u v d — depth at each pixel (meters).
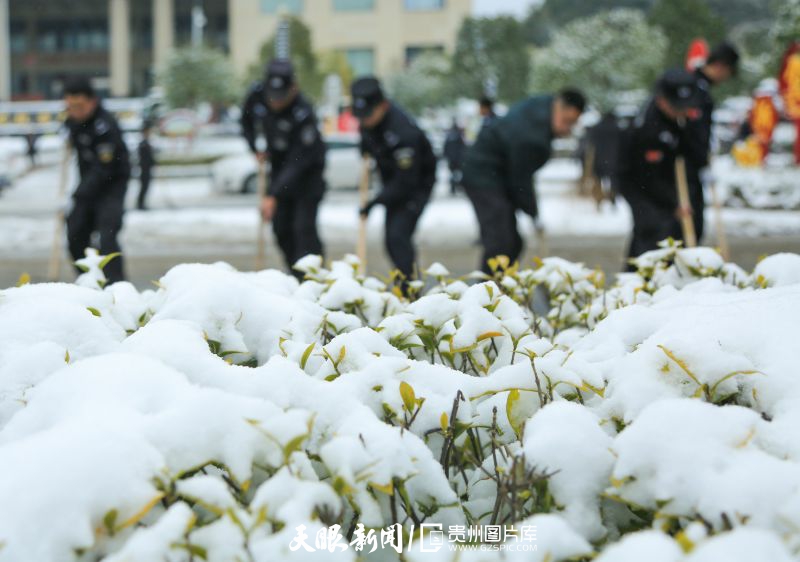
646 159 6.89
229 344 2.44
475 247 13.27
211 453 1.65
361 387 1.99
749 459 1.61
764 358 2.11
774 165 24.08
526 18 97.94
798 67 22.86
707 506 1.57
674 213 6.98
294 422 1.63
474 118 40.41
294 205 7.70
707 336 2.20
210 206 21.44
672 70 6.76
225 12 74.69
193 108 47.91
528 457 1.76
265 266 11.38
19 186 28.61
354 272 3.32
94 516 1.48
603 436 1.79
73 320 2.20
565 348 2.63
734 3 105.75
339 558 1.43
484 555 1.46
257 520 1.48
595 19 42.34
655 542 1.30
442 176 27.75
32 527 1.45
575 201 19.41
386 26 64.69
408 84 53.69
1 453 1.57
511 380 2.07
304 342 2.42
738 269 3.43
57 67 76.94
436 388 2.06
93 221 7.78
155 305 2.73
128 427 1.63
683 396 2.00
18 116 51.16
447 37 64.44
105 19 76.44
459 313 2.44
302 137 7.49
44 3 75.81
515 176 6.76
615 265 11.04
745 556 1.25
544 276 3.29
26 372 2.05
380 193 7.11
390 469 1.68
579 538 1.45
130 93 73.50
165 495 1.59
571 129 6.81
